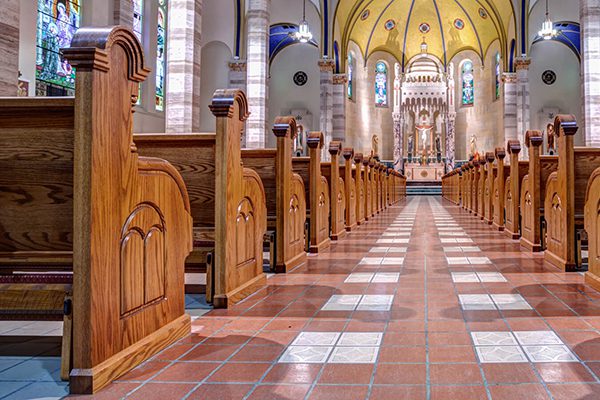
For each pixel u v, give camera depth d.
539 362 2.95
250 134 17.55
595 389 2.56
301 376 2.78
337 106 30.22
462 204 18.36
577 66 30.73
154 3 20.23
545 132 30.62
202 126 25.38
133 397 2.53
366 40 34.00
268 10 17.89
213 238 4.53
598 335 3.46
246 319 3.97
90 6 16.42
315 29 28.09
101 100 2.62
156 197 3.22
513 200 9.04
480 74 33.53
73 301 2.61
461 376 2.75
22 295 2.96
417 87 33.00
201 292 5.06
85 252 2.58
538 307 4.24
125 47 2.78
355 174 11.82
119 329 2.86
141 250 3.07
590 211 5.11
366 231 10.56
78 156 2.56
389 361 3.00
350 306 4.36
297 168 7.70
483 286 5.11
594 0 15.56
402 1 32.62
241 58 25.03
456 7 32.19
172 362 3.02
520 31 28.03
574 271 5.88
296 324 3.83
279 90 32.09
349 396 2.51
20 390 2.64
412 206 19.83
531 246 7.52
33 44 13.95
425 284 5.24
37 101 2.67
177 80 12.84
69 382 2.61
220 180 4.30
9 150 2.79
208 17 24.86
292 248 6.37
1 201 2.84
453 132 32.78
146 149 4.52
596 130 15.54
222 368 2.91
